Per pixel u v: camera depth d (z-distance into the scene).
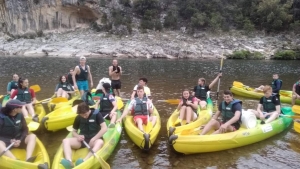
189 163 5.45
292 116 7.26
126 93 12.41
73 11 47.38
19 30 46.50
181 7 46.62
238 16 45.41
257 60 34.97
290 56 36.44
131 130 6.24
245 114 6.40
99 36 44.00
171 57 37.09
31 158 4.81
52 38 45.00
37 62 28.84
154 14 46.25
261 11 43.84
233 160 5.57
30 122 6.31
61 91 9.17
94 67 24.77
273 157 5.73
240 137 6.06
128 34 43.47
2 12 46.62
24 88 7.89
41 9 46.69
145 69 23.30
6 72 20.47
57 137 6.80
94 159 4.84
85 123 5.30
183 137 5.61
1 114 5.09
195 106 7.12
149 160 5.60
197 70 22.91
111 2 47.69
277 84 10.95
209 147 5.76
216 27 43.34
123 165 5.39
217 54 37.78
